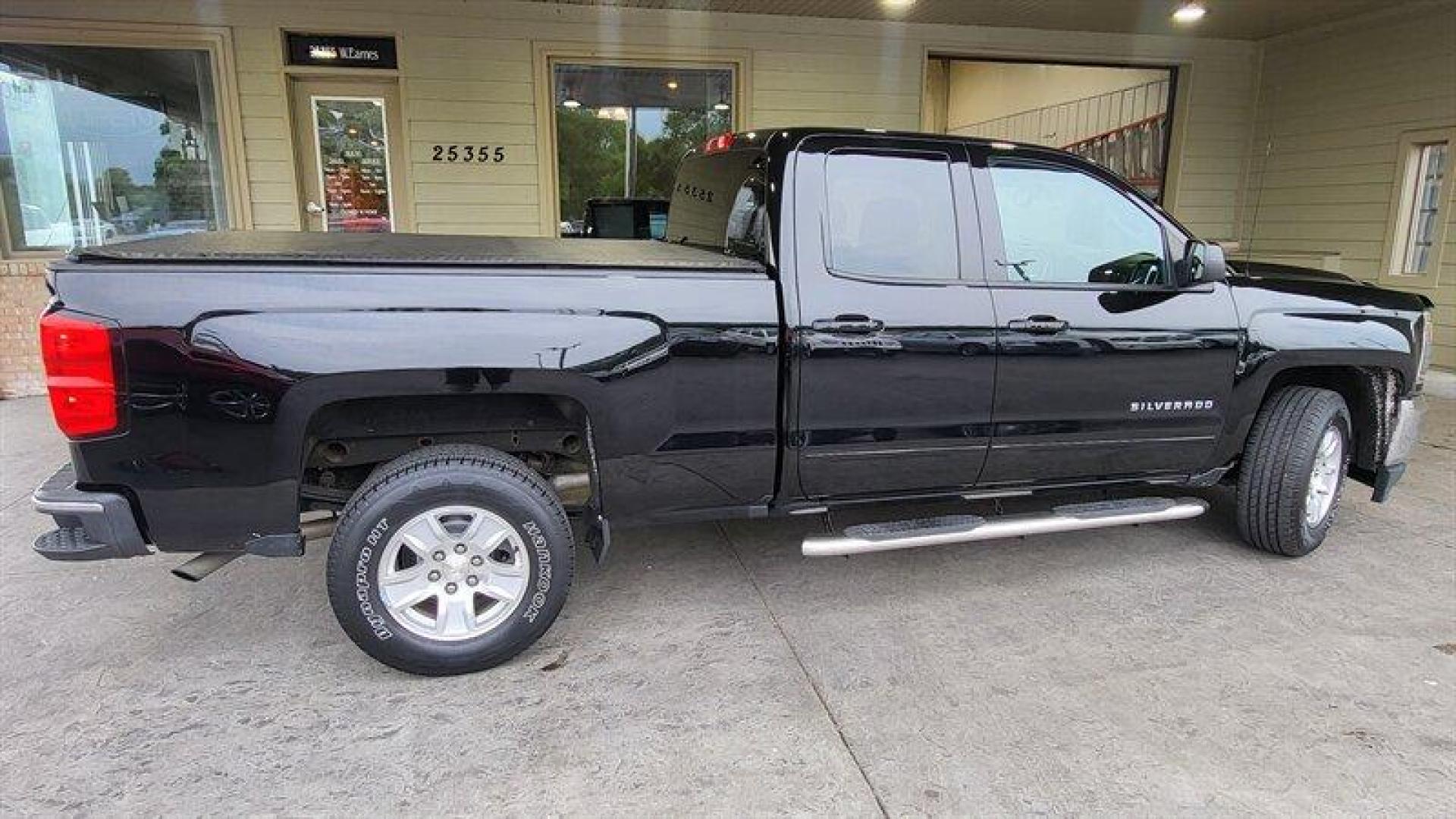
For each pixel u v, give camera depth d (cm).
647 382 301
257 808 235
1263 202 963
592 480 313
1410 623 343
